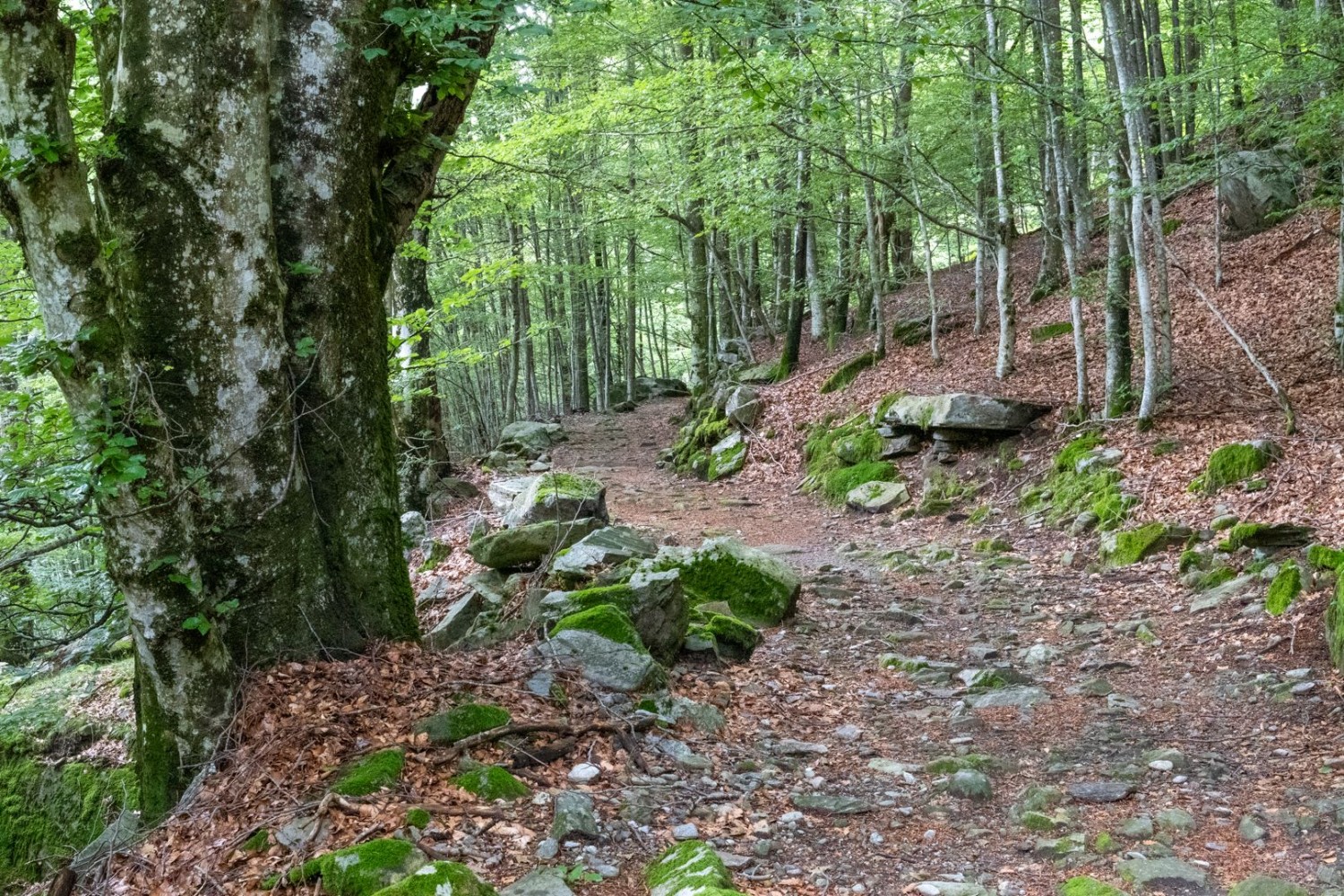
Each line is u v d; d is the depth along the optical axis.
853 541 12.90
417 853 4.13
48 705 9.03
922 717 6.48
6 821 8.38
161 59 5.23
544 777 5.05
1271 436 10.82
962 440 14.47
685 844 4.28
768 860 4.43
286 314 5.87
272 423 5.62
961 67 13.17
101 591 8.32
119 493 4.71
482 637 7.55
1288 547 8.52
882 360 19.50
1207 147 21.77
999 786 5.29
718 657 7.38
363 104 6.11
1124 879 4.16
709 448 20.28
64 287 4.51
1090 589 9.37
